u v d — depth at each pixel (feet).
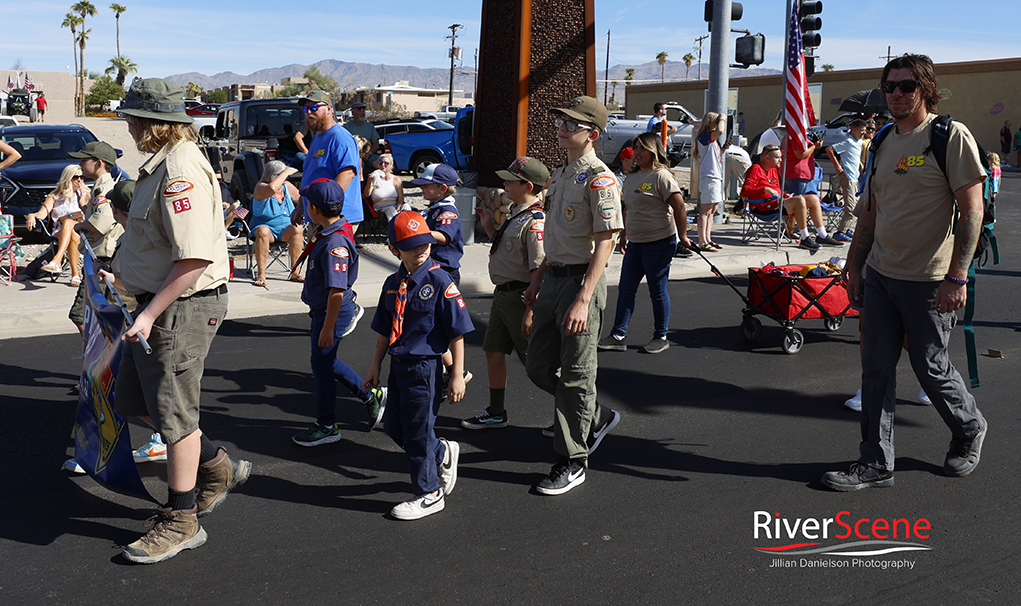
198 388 11.77
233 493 13.99
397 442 13.55
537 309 14.48
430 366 12.82
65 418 17.44
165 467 15.14
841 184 41.50
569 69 42.11
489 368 17.01
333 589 10.94
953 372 14.33
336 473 14.93
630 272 23.09
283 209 30.22
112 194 14.35
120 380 11.70
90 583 11.08
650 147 22.30
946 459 14.89
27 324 24.72
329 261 15.03
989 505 13.53
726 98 45.96
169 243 11.16
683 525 12.85
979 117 112.78
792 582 11.14
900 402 18.90
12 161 27.63
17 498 13.70
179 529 11.85
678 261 36.29
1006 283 33.86
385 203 39.06
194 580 11.16
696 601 10.68
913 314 13.84
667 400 19.17
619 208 13.38
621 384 20.40
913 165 13.37
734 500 13.78
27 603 10.57
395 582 11.12
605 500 13.80
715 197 38.34
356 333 24.94
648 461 15.51
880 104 69.21
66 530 12.62
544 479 14.34
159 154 11.13
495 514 13.26
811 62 40.19
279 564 11.61
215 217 11.60
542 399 19.21
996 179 40.42
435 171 17.33
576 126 13.66
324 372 15.92
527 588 10.98
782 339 24.86
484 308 28.63
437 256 17.34
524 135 41.78
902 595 10.82
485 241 40.73
